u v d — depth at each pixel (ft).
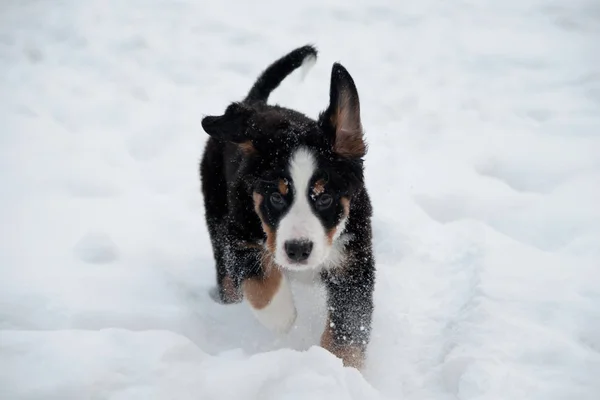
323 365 5.60
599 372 5.70
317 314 6.37
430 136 7.95
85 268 6.38
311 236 5.80
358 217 6.09
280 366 5.60
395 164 7.57
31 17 11.05
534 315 6.03
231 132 6.02
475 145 7.75
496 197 7.13
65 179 7.27
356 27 10.93
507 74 9.24
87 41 10.13
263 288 6.06
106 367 5.57
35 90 8.62
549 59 9.61
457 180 7.34
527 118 8.16
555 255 6.49
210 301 6.35
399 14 11.34
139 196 7.20
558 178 7.29
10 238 6.63
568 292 6.16
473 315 6.06
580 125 7.92
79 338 5.73
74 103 8.35
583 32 10.46
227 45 10.27
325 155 5.92
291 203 5.87
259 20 11.16
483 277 6.28
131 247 6.64
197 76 9.28
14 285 6.18
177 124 8.07
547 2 11.57
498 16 11.21
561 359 5.77
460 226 6.89
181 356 5.68
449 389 5.83
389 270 6.58
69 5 11.61
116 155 7.66
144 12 11.39
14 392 5.49
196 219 7.02
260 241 6.06
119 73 9.25
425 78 9.21
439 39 10.46
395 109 8.32
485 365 5.75
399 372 5.97
